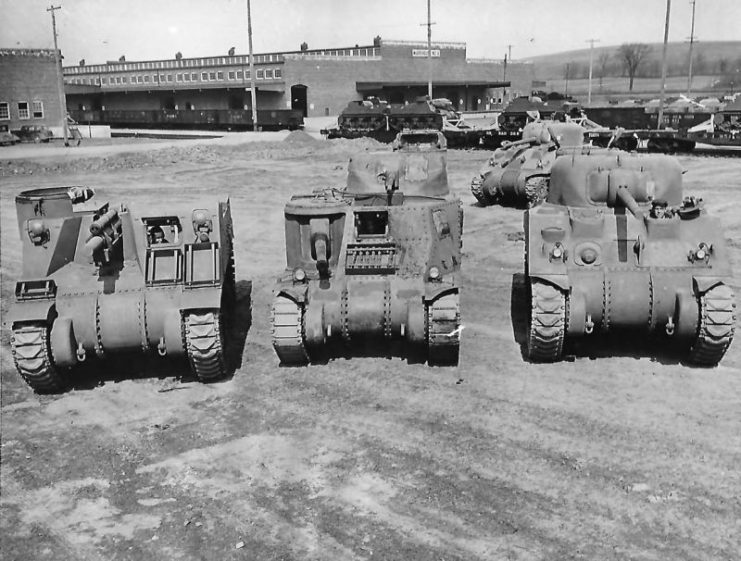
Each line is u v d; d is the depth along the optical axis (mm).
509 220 23078
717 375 10266
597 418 9086
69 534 7121
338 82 67250
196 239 10508
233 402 9898
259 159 43219
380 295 10516
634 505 7258
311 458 8352
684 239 10586
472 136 49375
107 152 42000
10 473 8242
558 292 10250
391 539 6848
